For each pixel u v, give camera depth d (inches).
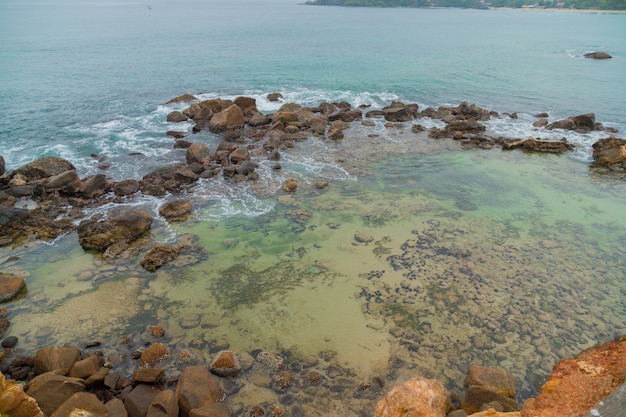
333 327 619.2
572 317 637.9
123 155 1263.5
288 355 569.3
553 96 1940.2
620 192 1058.1
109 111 1681.8
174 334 606.9
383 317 637.9
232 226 895.7
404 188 1069.8
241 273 745.6
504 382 506.9
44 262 777.6
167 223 905.5
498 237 856.3
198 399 481.4
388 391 514.6
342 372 542.0
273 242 837.2
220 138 1407.5
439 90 2070.6
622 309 655.8
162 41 3742.6
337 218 925.8
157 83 2149.4
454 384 526.6
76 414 441.4
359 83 2215.8
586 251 810.8
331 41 3895.2
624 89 2034.9
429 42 3853.3
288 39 4037.9
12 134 1401.3
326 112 1665.8
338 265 762.8
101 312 650.8
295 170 1166.3
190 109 1615.4
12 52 2901.1
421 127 1507.1
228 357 540.7
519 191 1061.8
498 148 1349.7
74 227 885.8
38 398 474.0
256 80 2271.2
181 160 1234.6
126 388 515.2
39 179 1082.7
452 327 618.2
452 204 991.6
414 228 886.4
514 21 6776.6
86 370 522.3
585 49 3376.0
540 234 869.8
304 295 687.7
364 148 1332.4
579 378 488.1
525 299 677.3
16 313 648.4
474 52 3218.5
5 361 558.9
